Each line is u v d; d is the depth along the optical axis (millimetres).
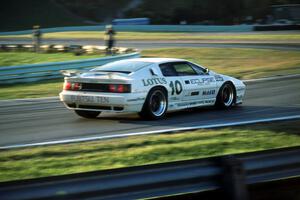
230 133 26609
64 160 20672
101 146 23125
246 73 69875
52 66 65188
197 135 25906
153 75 31031
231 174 12984
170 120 31328
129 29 198375
